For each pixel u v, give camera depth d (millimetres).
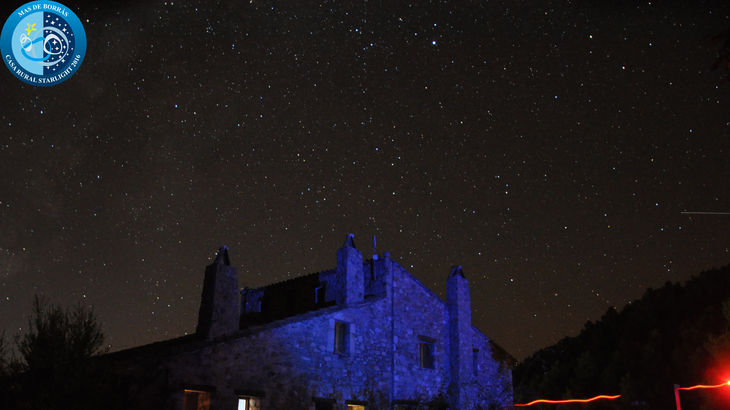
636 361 39219
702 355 33531
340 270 21781
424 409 22156
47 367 13172
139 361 14219
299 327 18531
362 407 20031
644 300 52438
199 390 15086
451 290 25484
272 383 17031
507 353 27047
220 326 16500
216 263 17172
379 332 21672
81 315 14133
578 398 39125
